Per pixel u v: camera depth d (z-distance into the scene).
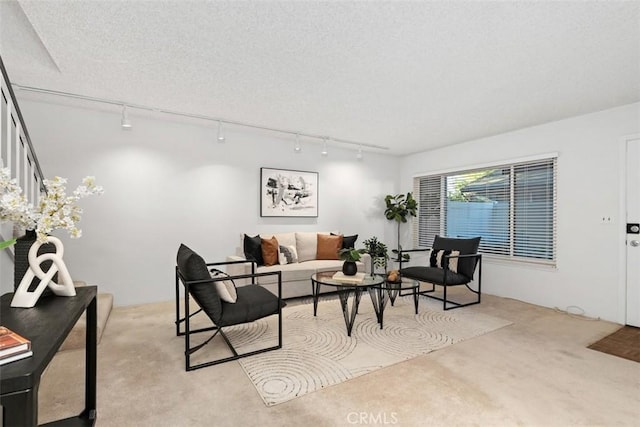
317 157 5.07
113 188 3.59
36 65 2.45
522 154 4.08
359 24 1.87
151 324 3.08
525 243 4.12
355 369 2.22
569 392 1.95
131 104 3.26
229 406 1.80
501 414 1.74
